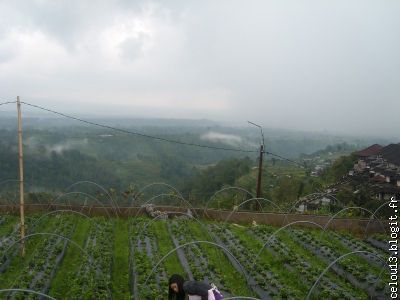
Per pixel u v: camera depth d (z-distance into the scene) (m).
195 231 22.53
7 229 22.05
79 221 23.83
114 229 22.62
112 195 28.69
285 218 24.02
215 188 59.88
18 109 16.30
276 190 50.03
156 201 34.53
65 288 14.96
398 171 43.97
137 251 18.23
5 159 52.41
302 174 66.38
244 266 17.31
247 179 60.25
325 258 18.92
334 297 14.57
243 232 22.98
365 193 37.69
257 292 14.98
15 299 13.57
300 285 15.81
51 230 21.62
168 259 17.98
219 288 15.06
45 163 70.31
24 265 16.75
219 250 19.44
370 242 21.72
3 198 27.28
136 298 13.74
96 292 13.97
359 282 16.17
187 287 9.18
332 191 40.75
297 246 20.89
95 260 16.69
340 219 24.52
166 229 22.61
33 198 30.45
